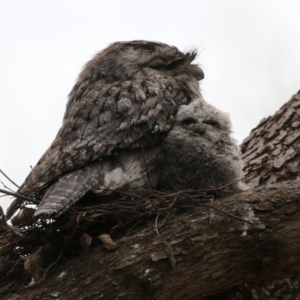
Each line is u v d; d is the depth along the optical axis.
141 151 8.82
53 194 7.83
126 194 8.22
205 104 9.37
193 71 10.29
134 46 10.23
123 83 9.40
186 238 7.80
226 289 8.34
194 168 8.98
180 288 7.74
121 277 7.65
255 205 7.93
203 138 9.02
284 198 7.99
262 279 8.12
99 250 7.95
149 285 7.62
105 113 8.83
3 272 8.37
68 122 9.08
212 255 7.80
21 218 8.37
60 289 7.72
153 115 8.92
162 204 8.23
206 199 8.28
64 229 8.13
